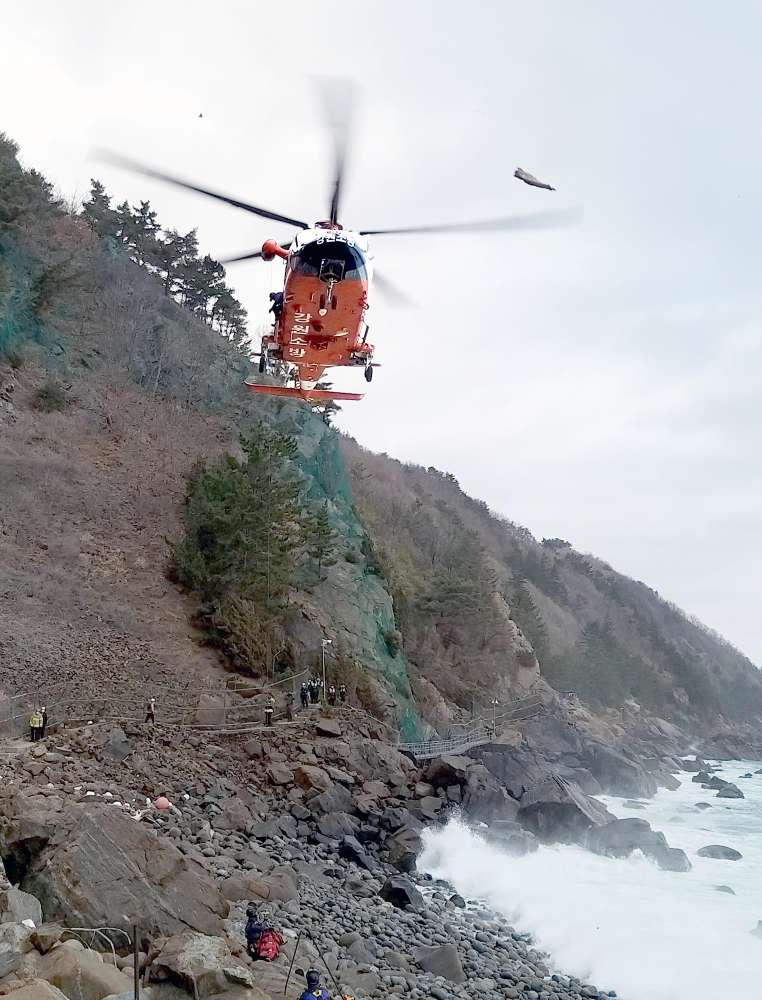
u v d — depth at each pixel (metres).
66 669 31.31
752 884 30.06
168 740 27.80
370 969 16.48
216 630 37.94
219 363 68.88
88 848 14.45
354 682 42.19
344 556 55.25
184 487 49.91
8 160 61.22
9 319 53.31
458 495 166.50
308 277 17.56
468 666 65.44
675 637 187.12
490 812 33.31
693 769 84.69
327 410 72.19
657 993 19.14
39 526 41.28
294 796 27.67
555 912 24.42
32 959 11.49
